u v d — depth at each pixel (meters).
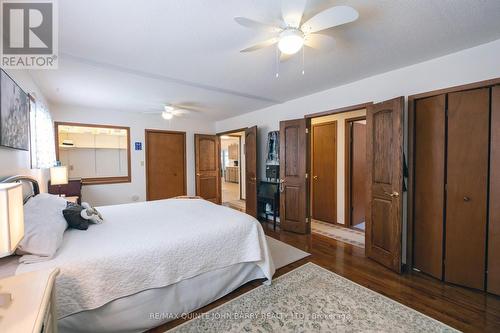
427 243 2.50
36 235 1.50
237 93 3.66
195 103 4.29
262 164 4.80
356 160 4.44
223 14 1.67
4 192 0.88
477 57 2.16
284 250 3.20
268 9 1.61
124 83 3.12
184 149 5.80
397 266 2.54
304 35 1.68
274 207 4.27
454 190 2.30
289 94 3.74
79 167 5.23
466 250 2.24
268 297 2.10
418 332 1.68
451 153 2.31
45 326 0.93
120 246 1.67
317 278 2.43
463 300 2.05
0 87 1.63
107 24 1.77
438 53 2.32
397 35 1.98
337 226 4.37
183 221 2.30
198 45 2.12
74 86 3.21
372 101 2.95
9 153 1.93
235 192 8.70
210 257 1.98
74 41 2.01
